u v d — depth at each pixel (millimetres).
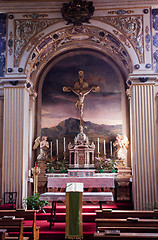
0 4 13000
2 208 10953
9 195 11812
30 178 13367
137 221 6961
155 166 12102
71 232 8758
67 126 15531
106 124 15438
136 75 12477
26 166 12875
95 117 15516
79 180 12641
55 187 13812
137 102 12469
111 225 6984
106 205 13305
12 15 13055
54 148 15383
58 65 15930
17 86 12711
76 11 12672
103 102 15625
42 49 13727
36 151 15312
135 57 12664
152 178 12039
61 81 15891
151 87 12516
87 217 11312
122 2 12789
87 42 15344
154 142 12258
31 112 14906
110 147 15250
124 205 12969
